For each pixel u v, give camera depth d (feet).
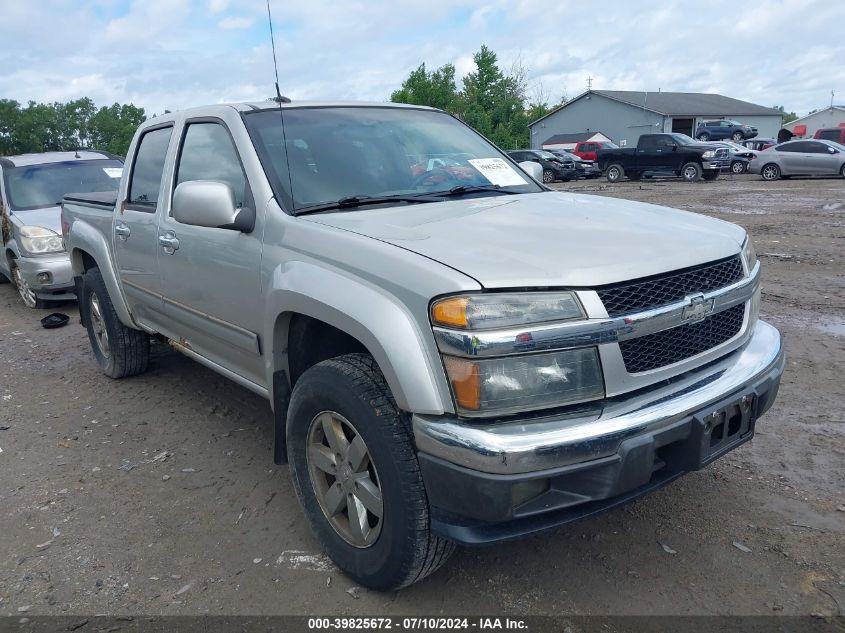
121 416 15.31
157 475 12.48
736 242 9.40
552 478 7.39
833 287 24.16
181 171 12.66
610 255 8.00
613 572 9.26
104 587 9.34
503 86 185.37
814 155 73.05
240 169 11.03
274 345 9.88
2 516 11.23
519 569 9.41
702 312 8.27
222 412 15.34
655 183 79.87
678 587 8.90
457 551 9.86
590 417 7.44
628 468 7.43
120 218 14.84
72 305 27.27
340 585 9.23
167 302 13.23
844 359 16.78
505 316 7.18
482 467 7.09
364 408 8.15
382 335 7.67
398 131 12.49
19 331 23.56
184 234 11.93
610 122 163.02
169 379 17.63
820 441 12.64
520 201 10.93
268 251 9.91
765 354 9.25
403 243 8.32
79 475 12.58
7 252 27.22
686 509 10.65
